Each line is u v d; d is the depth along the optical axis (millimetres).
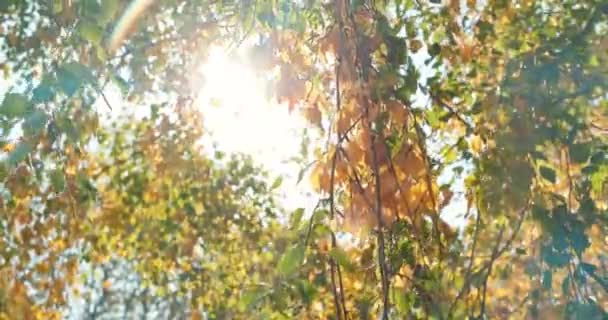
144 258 6781
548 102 3453
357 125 3395
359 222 3371
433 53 3832
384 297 3256
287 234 3438
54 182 3707
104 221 6375
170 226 6645
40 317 5680
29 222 5492
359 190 3338
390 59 3484
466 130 3697
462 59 3867
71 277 5754
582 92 3486
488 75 3824
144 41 4953
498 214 3465
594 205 3381
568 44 3598
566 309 3297
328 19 3703
